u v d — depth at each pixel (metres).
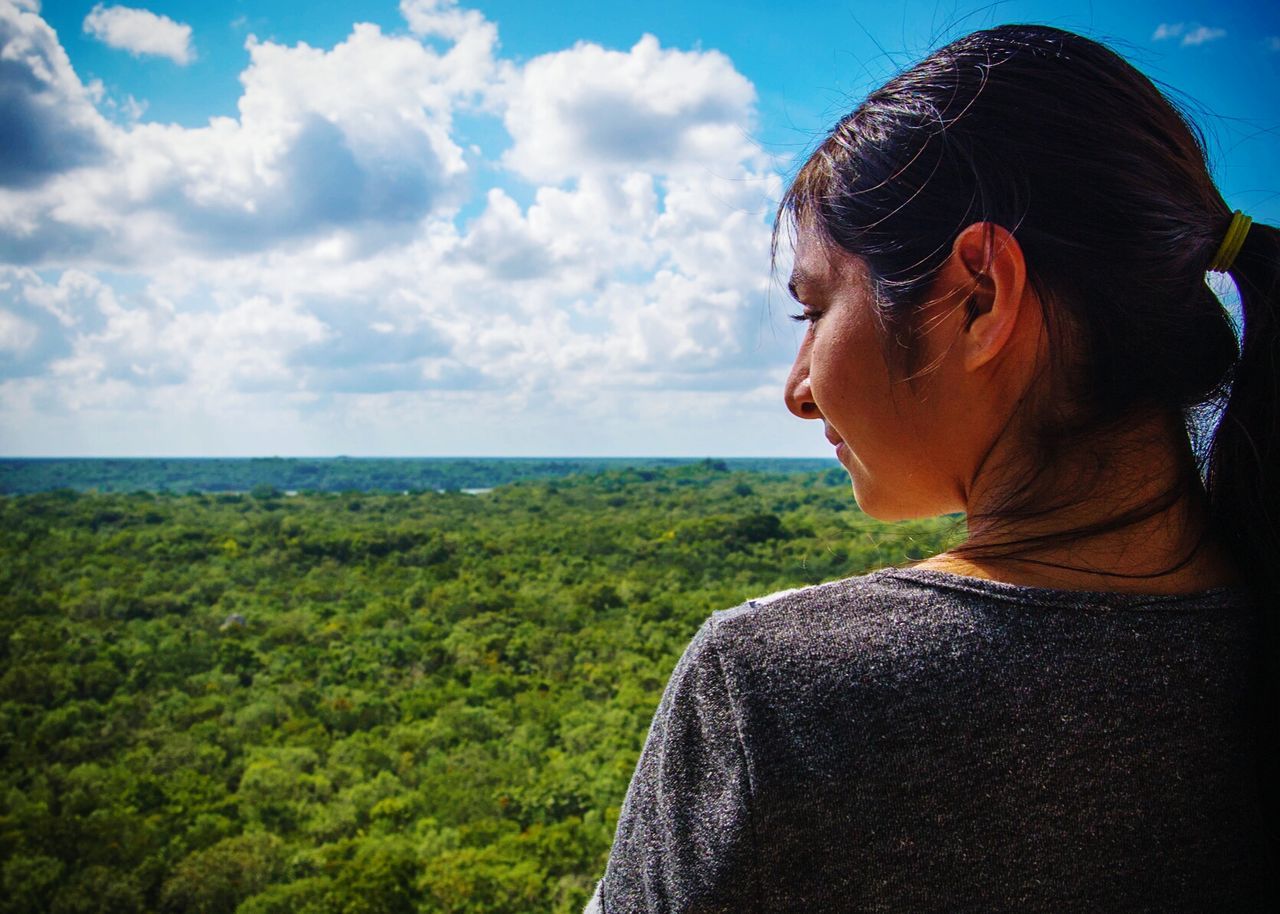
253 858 20.05
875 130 0.46
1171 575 0.40
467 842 21.11
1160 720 0.36
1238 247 0.42
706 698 0.39
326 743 28.33
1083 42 0.45
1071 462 0.40
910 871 0.35
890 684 0.36
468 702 31.80
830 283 0.47
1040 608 0.37
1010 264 0.41
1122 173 0.41
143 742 27.27
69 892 18.56
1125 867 0.35
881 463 0.47
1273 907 0.37
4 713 29.64
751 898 0.36
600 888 0.42
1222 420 0.42
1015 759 0.35
